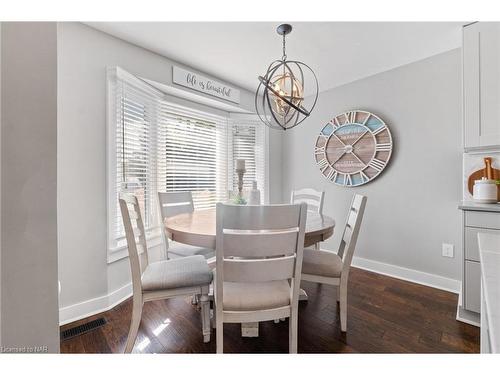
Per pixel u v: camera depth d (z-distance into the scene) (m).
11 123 0.53
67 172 1.80
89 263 1.90
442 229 2.32
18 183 0.54
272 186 3.66
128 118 2.20
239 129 3.50
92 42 1.92
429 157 2.38
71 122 1.81
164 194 2.25
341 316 1.63
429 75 2.38
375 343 1.52
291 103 1.73
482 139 1.82
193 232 1.38
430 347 1.48
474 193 1.94
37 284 0.56
